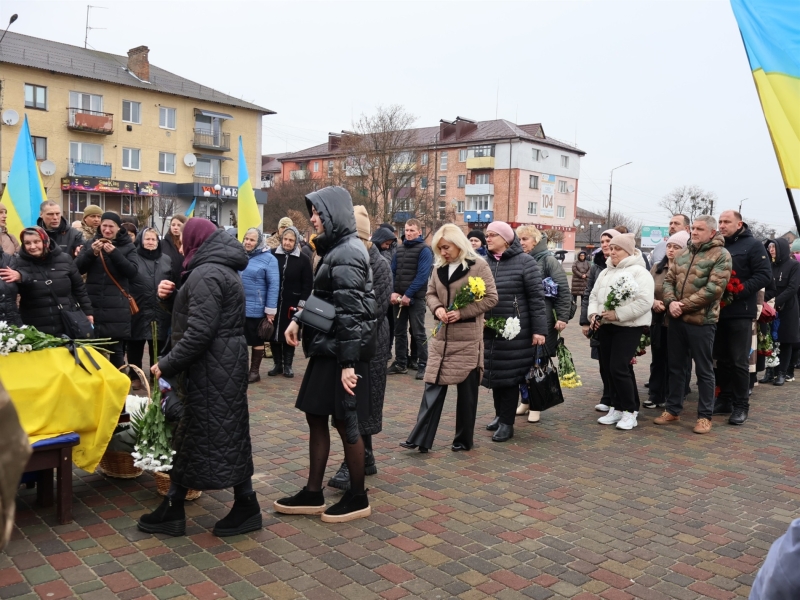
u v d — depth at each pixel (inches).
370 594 130.6
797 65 101.4
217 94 1863.9
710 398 258.4
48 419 161.2
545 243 288.7
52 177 1541.6
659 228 1450.5
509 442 241.8
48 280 237.3
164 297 161.9
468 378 224.5
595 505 181.9
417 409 288.4
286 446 227.0
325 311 159.0
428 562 145.4
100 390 170.1
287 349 344.5
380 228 381.7
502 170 2573.8
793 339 350.9
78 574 134.6
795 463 223.3
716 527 169.5
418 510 175.0
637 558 150.7
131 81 1659.7
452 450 229.9
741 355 270.1
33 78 1503.4
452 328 223.5
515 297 240.7
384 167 1827.0
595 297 269.1
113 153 1642.5
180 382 151.5
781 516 178.1
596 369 400.8
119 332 295.0
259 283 323.6
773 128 102.0
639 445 240.5
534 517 172.4
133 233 364.2
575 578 140.3
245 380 155.9
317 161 2952.8
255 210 399.5
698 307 251.9
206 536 155.3
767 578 62.8
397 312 368.2
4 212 302.4
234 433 152.7
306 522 165.8
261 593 129.4
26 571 135.4
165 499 155.6
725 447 239.8
